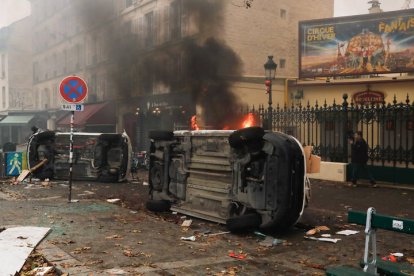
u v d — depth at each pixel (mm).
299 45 20125
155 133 8750
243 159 6887
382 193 11414
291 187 6453
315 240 6449
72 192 11320
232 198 7125
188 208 8094
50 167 13992
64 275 4613
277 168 6477
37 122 35875
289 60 22969
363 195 11070
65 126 26703
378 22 18406
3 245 5664
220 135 7328
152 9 24359
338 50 19297
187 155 8070
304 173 6605
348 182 13523
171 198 8523
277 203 6449
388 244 6262
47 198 10156
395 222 3895
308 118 14695
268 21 22297
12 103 42625
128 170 13562
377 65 18453
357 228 7320
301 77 20094
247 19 21656
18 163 14352
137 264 5090
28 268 4977
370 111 13227
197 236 6582
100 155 13570
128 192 11508
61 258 5270
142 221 7586
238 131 6793
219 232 6914
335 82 19531
